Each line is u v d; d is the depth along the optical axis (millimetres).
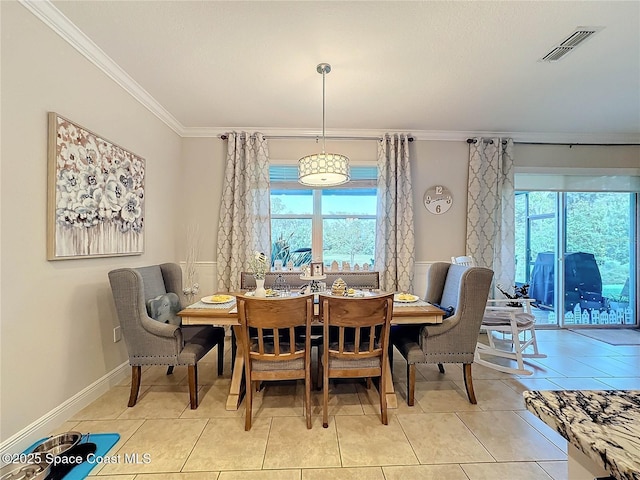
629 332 4125
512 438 1885
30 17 1779
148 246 3102
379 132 3957
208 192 3934
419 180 4070
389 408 2217
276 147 3984
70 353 2088
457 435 1908
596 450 541
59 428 1966
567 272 4359
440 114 3465
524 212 4379
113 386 2527
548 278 4422
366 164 4004
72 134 2057
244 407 2238
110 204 2453
